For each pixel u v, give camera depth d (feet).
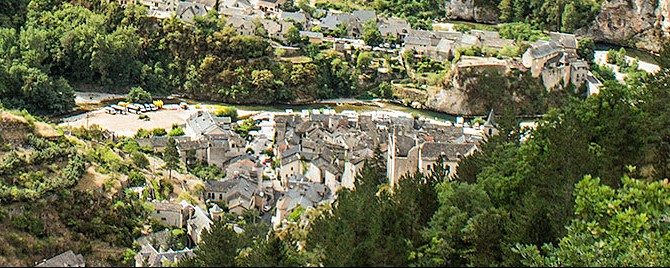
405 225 494.59
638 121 563.89
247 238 614.34
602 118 574.97
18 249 582.35
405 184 559.38
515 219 499.92
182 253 633.20
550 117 614.75
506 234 500.33
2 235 586.45
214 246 529.45
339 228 506.89
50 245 601.62
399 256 442.50
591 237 442.09
